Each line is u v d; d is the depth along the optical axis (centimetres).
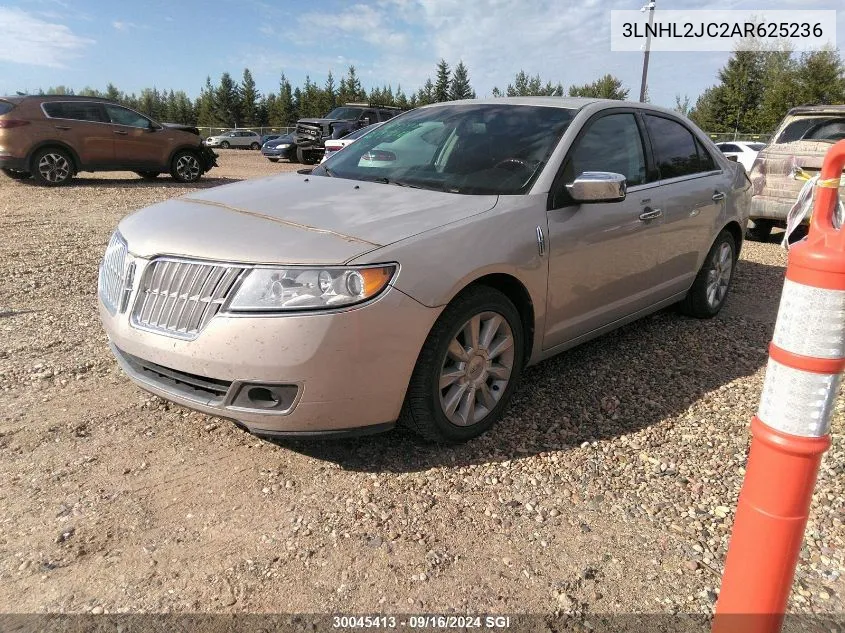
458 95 6625
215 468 289
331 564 231
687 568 233
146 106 8450
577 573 230
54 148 1224
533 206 326
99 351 419
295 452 304
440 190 341
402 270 263
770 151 835
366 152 407
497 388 323
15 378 373
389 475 286
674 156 451
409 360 269
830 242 133
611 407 355
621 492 278
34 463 288
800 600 218
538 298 328
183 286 268
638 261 400
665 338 467
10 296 538
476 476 287
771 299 587
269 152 2325
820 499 274
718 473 294
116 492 269
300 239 266
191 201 333
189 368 262
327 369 253
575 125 370
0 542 238
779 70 3681
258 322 250
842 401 372
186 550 237
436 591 220
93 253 701
